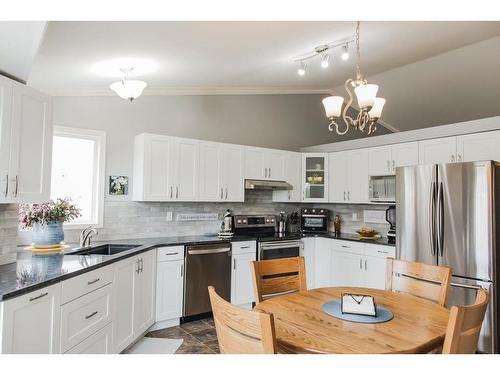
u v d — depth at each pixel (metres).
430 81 4.17
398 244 3.36
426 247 3.11
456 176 2.94
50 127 2.38
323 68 3.93
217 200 4.07
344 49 3.23
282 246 4.20
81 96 3.50
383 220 4.42
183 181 3.80
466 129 3.38
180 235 4.09
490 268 2.71
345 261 4.17
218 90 4.45
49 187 2.37
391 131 5.57
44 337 1.76
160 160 3.64
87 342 2.17
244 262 3.91
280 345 1.37
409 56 3.63
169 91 4.08
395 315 1.67
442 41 3.25
